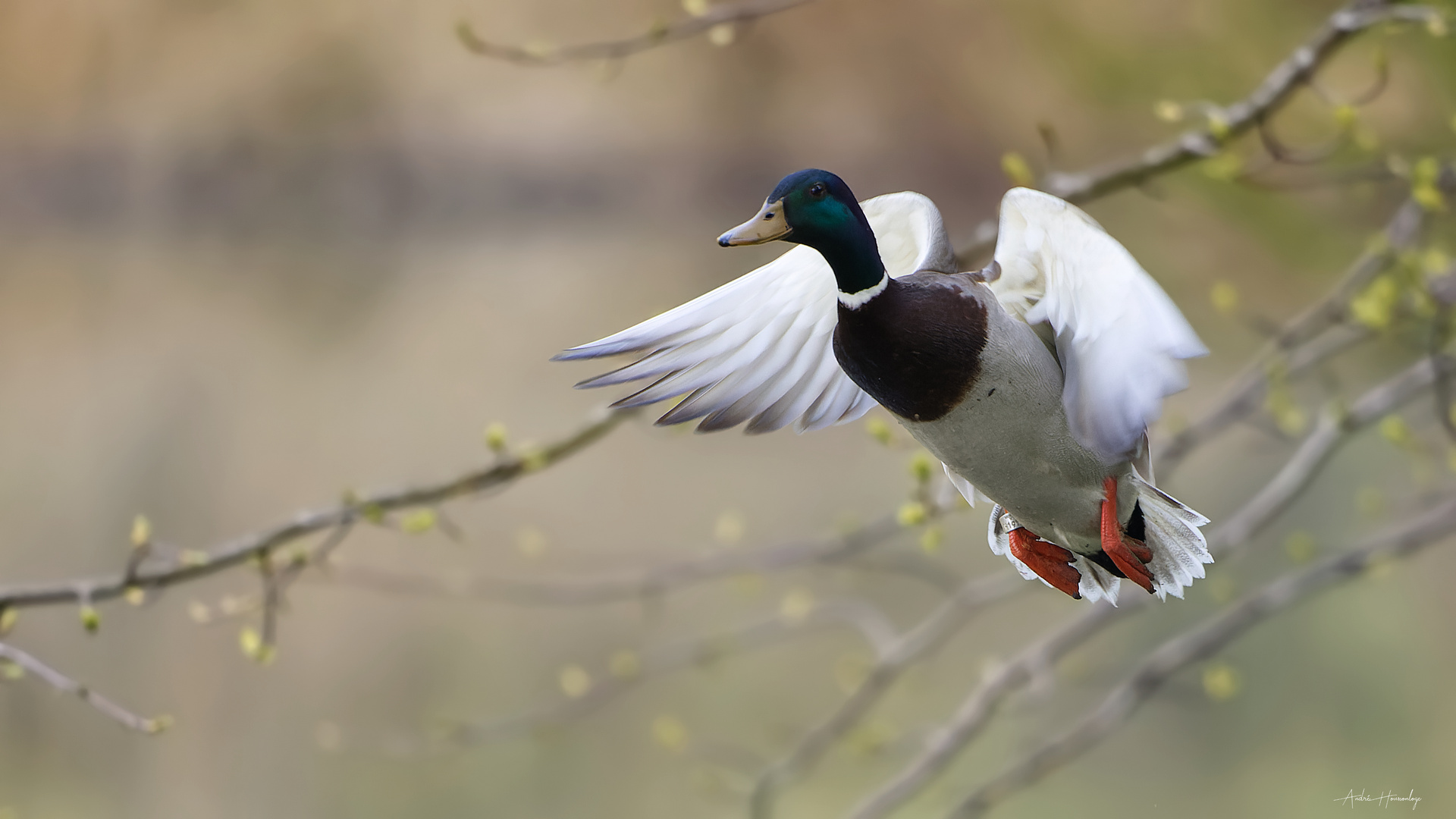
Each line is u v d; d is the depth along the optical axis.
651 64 37.34
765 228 10.83
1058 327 10.77
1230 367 17.95
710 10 11.41
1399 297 11.45
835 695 18.98
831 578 19.38
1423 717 17.89
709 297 10.89
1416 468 11.77
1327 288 13.31
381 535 20.58
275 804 19.70
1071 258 10.70
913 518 11.27
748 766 18.03
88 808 19.64
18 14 42.50
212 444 26.91
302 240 41.94
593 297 33.81
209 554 11.34
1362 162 12.03
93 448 26.47
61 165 43.12
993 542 11.01
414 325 33.75
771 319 10.92
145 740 20.06
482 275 37.16
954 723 11.70
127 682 20.36
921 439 10.88
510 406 28.64
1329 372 11.74
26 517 24.66
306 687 20.45
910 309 10.81
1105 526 10.83
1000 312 10.82
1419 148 12.48
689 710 19.20
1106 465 10.84
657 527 22.03
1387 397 11.54
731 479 23.41
